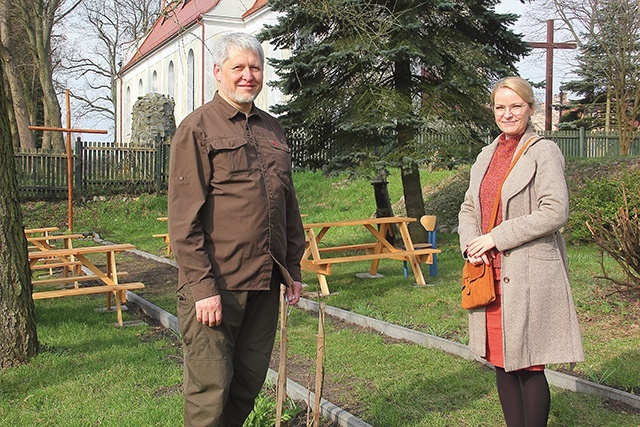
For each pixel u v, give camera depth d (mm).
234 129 3133
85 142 19469
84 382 4973
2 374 5125
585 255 10141
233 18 31188
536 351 3145
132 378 5062
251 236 3070
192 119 3062
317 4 10547
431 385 4801
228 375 3076
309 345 6043
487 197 3404
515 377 3289
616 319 6414
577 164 16156
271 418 3984
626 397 4312
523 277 3156
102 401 4555
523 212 3230
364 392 4699
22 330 5414
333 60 10750
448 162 10859
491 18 11125
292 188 3414
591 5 24484
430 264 9555
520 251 3180
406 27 10539
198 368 3051
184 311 3061
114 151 19859
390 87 11578
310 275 9875
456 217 14734
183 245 2955
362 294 8180
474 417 4184
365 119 10797
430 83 11789
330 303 7664
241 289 3084
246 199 3066
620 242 6785
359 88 11367
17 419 4254
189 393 3088
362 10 10430
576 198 11797
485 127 11586
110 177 19844
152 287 9492
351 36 11031
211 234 3057
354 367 5293
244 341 3256
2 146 5293
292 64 10938
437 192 16375
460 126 11109
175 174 3010
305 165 12078
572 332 3168
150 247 14406
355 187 18719
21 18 24766
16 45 28328
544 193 3131
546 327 3158
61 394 4711
